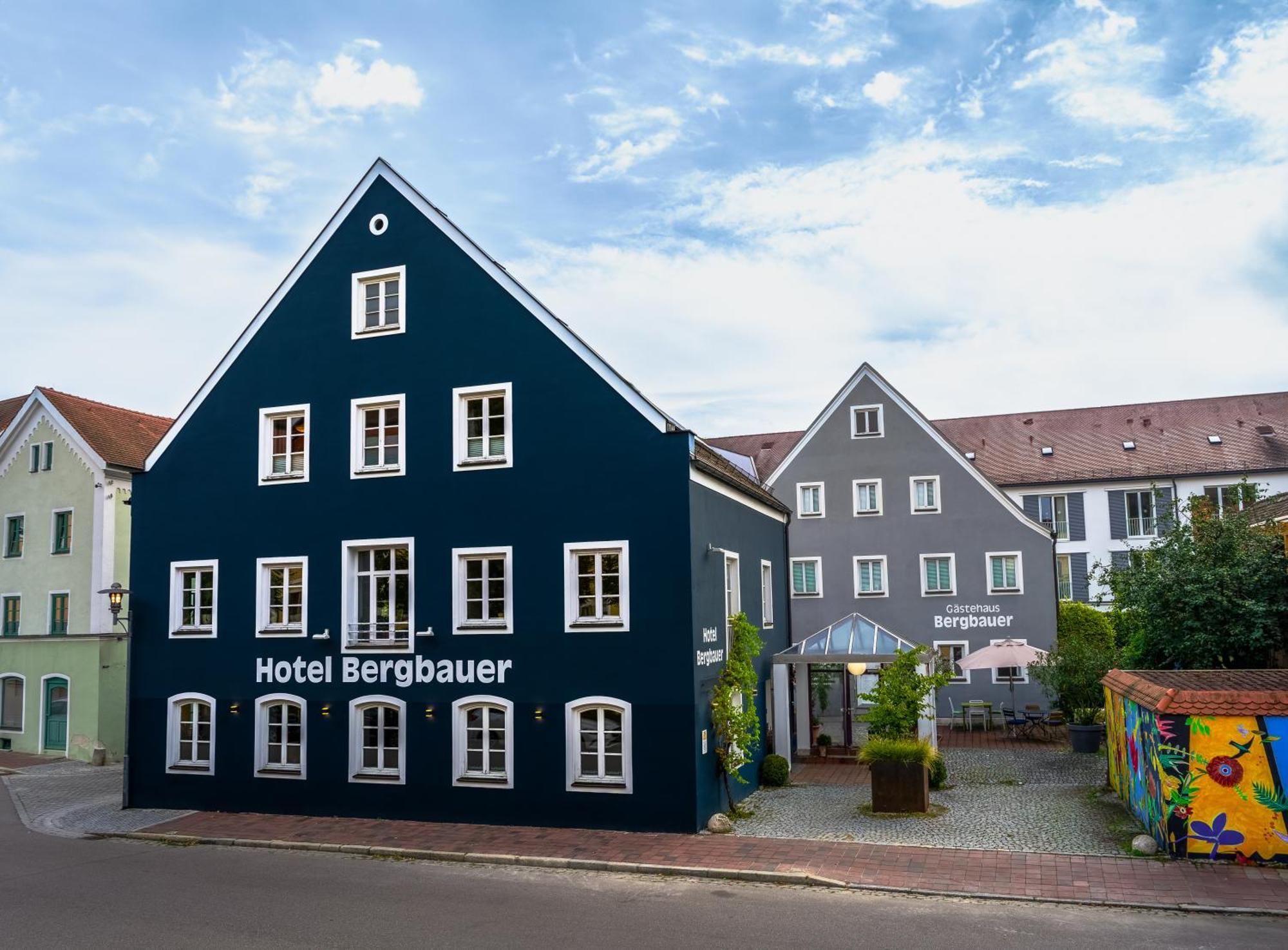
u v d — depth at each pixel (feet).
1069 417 177.17
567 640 59.41
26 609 107.86
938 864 47.91
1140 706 52.65
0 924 41.14
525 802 59.11
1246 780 46.42
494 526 61.77
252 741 66.23
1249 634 68.69
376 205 67.36
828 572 113.09
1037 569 108.27
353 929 39.45
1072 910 40.83
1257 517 81.92
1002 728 102.42
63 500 106.93
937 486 111.65
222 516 68.85
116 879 49.29
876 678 104.58
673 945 36.96
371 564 65.46
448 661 61.82
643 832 56.29
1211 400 173.58
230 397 69.72
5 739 106.22
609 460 59.77
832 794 66.69
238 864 52.29
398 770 62.59
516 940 37.70
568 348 61.46
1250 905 40.27
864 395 114.73
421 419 64.44
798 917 40.45
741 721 60.44
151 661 69.62
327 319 67.67
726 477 66.44
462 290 64.44
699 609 58.90
